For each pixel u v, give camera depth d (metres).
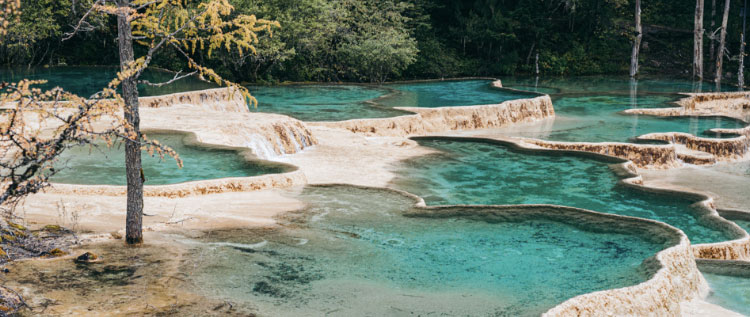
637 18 45.78
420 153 19.80
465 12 48.66
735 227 12.98
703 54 50.16
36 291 7.36
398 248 10.16
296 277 8.64
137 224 9.22
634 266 9.52
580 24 50.31
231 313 7.30
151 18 8.70
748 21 50.97
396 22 41.72
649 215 14.01
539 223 11.55
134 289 7.71
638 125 26.19
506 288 8.59
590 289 8.61
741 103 34.59
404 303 7.94
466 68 46.34
